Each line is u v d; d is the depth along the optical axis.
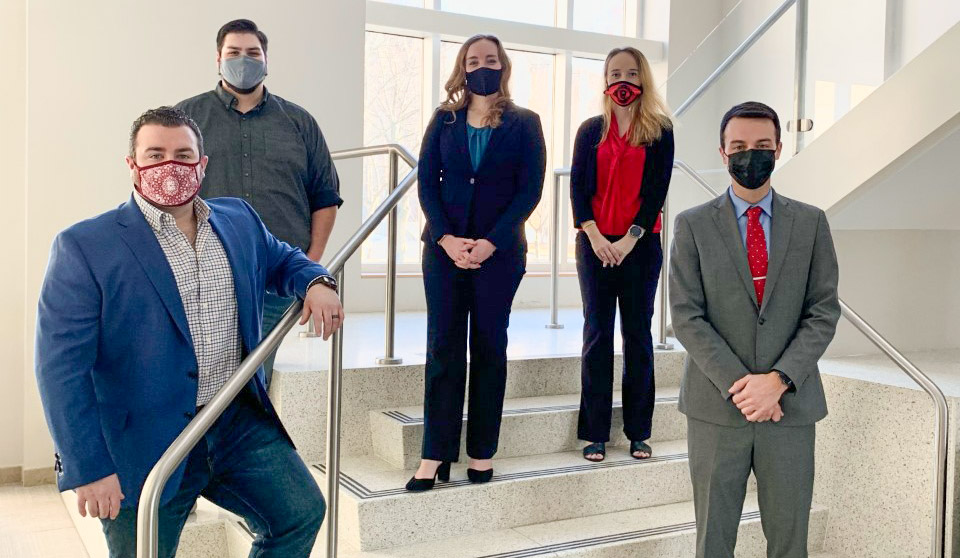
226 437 1.92
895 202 3.54
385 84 5.52
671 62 6.14
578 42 5.93
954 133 3.20
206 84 4.41
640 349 3.00
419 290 5.47
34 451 4.01
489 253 2.60
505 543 2.62
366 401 3.13
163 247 1.84
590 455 3.02
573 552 2.55
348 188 4.93
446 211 2.70
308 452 3.05
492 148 2.66
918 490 2.85
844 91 3.30
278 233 2.95
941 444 2.63
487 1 5.82
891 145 3.15
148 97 4.27
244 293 1.92
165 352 1.80
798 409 2.30
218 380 1.90
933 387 2.64
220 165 2.90
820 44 3.37
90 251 1.75
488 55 2.65
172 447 1.70
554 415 3.14
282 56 4.68
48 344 1.70
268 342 1.90
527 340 4.02
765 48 3.58
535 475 2.83
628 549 2.63
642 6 6.33
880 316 3.98
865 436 3.04
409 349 3.66
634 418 3.04
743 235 2.39
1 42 4.01
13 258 4.04
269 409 1.97
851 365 3.45
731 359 2.30
